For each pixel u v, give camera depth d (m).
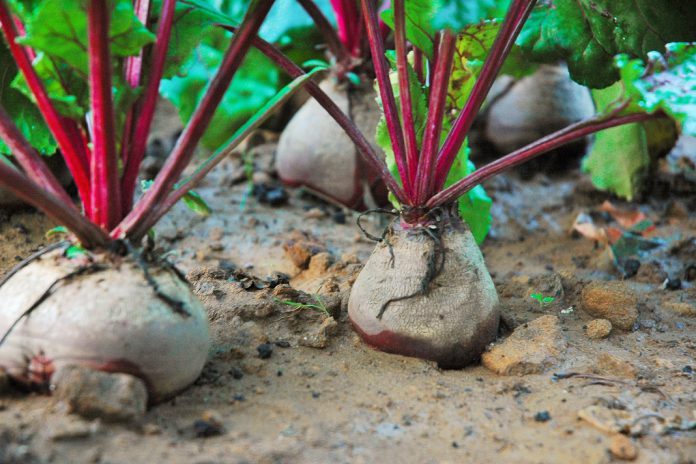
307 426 0.92
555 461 0.90
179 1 1.02
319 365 0.98
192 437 0.90
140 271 0.92
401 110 1.02
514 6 0.96
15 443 0.88
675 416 0.94
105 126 0.91
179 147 0.94
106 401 0.89
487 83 0.97
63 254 0.92
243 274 1.07
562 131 0.98
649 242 1.19
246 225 1.22
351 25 1.22
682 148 1.40
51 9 0.90
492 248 1.21
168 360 0.91
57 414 0.89
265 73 1.26
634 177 1.22
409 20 1.00
